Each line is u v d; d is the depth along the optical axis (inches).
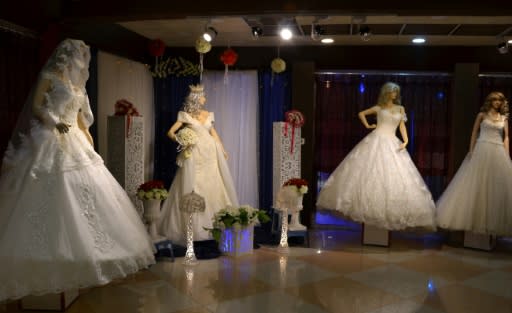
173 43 244.4
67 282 119.8
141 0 152.4
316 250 203.3
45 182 125.0
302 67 240.7
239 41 234.4
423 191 207.8
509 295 150.6
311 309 136.1
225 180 214.8
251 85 254.8
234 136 257.1
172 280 159.6
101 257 124.1
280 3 145.9
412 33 207.2
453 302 143.8
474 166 207.0
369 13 144.2
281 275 166.9
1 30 148.2
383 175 201.2
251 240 194.9
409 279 165.0
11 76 152.6
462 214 202.4
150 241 151.5
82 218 125.7
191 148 204.1
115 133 187.3
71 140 135.1
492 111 211.3
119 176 187.2
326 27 196.9
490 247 206.5
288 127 218.5
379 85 261.0
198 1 149.3
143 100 245.8
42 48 162.2
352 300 143.8
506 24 186.9
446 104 258.4
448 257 195.3
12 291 116.3
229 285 155.3
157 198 177.0
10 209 124.3
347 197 202.1
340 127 265.3
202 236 199.0
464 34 207.8
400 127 218.1
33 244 118.1
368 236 213.3
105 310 133.3
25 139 132.5
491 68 235.0
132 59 231.0
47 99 130.6
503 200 198.2
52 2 153.7
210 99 256.7
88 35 183.5
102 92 208.7
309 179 242.7
